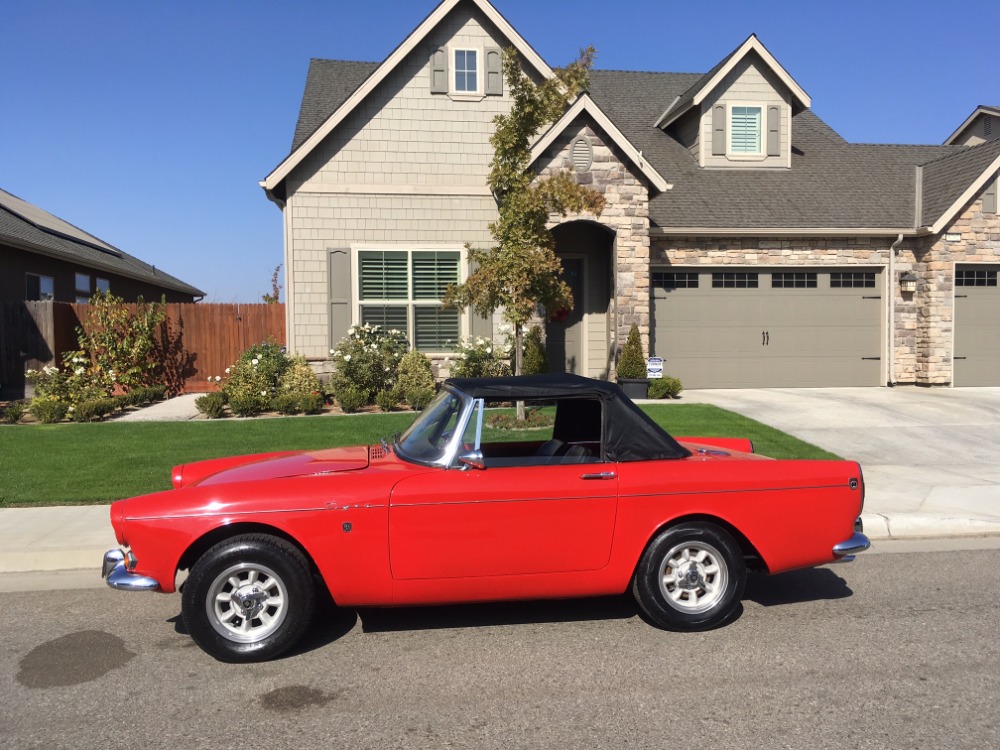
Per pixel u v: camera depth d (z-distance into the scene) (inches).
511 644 176.7
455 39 574.6
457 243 580.1
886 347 618.8
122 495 295.0
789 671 160.6
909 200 636.7
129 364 575.8
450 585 173.3
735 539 188.2
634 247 552.4
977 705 144.5
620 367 544.4
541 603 206.1
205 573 162.4
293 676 159.5
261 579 167.8
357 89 554.9
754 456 203.6
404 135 573.0
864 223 604.7
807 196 637.3
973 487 319.9
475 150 579.5
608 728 136.5
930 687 152.4
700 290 609.0
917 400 533.3
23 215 777.6
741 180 659.4
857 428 439.5
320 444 387.5
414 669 162.7
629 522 177.9
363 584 169.8
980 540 266.8
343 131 567.2
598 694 150.3
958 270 610.5
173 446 381.7
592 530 176.4
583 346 597.9
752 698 148.0
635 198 550.6
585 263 592.4
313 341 571.2
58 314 571.2
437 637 181.3
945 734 133.6
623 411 185.9
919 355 615.8
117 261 896.9
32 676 159.6
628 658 168.1
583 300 595.5
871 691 150.7
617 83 821.9
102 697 149.8
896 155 717.9
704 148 674.8
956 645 174.1
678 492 179.3
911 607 200.2
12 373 566.3
